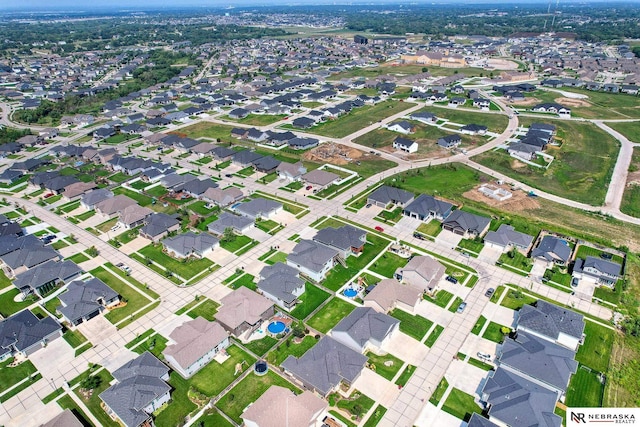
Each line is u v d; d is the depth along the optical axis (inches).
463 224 3506.4
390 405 2090.3
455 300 2810.0
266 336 2532.0
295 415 1923.0
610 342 2465.6
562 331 2412.6
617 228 3619.6
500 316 2672.2
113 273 3117.6
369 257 3260.3
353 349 2369.6
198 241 3339.1
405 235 3548.2
